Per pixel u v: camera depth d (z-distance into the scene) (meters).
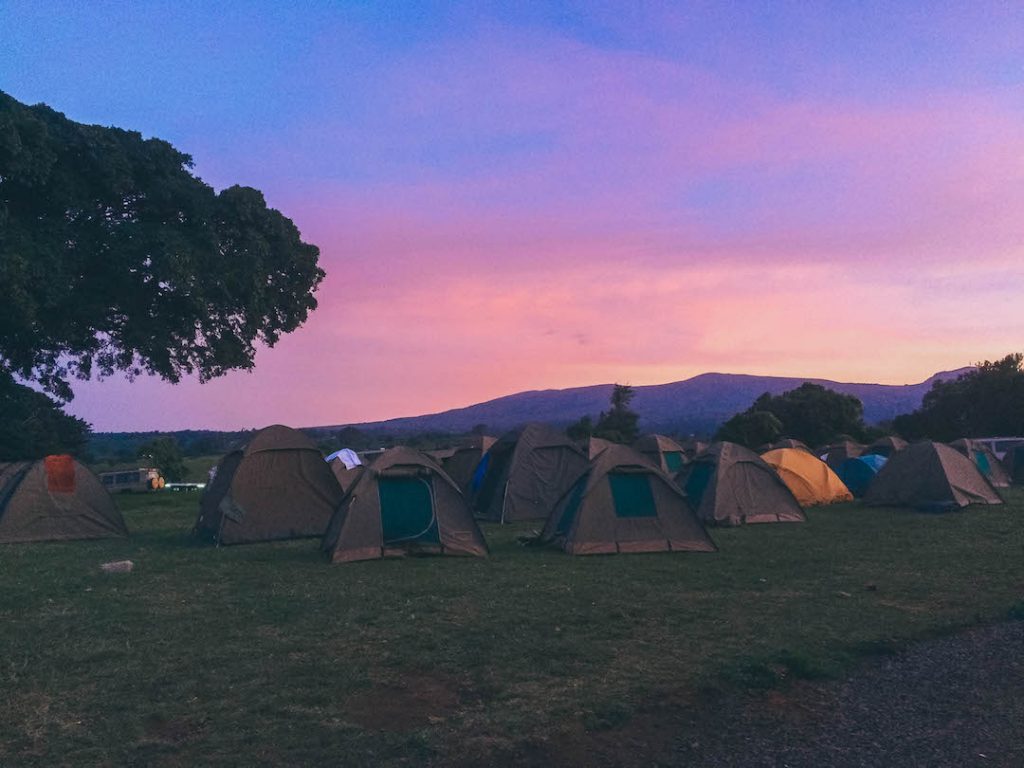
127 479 39.50
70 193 25.09
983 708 7.01
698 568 13.67
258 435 18.56
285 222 30.14
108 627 9.86
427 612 10.55
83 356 31.28
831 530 18.34
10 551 16.98
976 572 12.97
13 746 6.24
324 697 7.32
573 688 7.55
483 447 25.27
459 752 6.20
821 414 55.66
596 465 16.17
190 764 5.95
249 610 10.75
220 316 29.95
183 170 28.52
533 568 13.80
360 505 15.23
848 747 6.28
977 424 56.59
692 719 6.95
